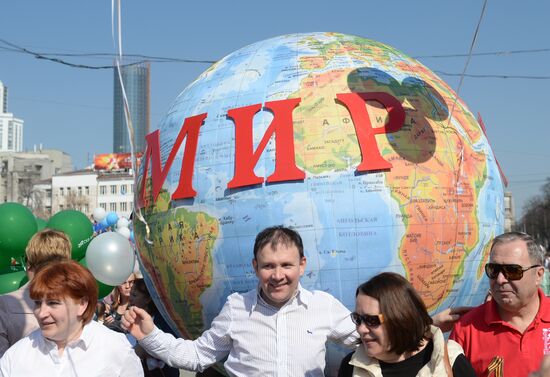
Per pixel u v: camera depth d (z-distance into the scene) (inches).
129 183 3393.2
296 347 152.0
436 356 124.0
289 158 199.0
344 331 155.8
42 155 4338.1
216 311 211.8
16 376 136.0
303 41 233.5
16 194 3408.0
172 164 220.4
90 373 135.8
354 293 198.1
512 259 144.4
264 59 225.6
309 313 154.1
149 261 227.8
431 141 210.1
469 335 153.9
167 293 222.8
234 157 206.1
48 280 133.6
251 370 153.7
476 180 218.4
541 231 3102.9
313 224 195.9
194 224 209.6
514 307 146.0
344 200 196.9
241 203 201.9
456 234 208.5
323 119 203.6
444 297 209.5
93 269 230.1
